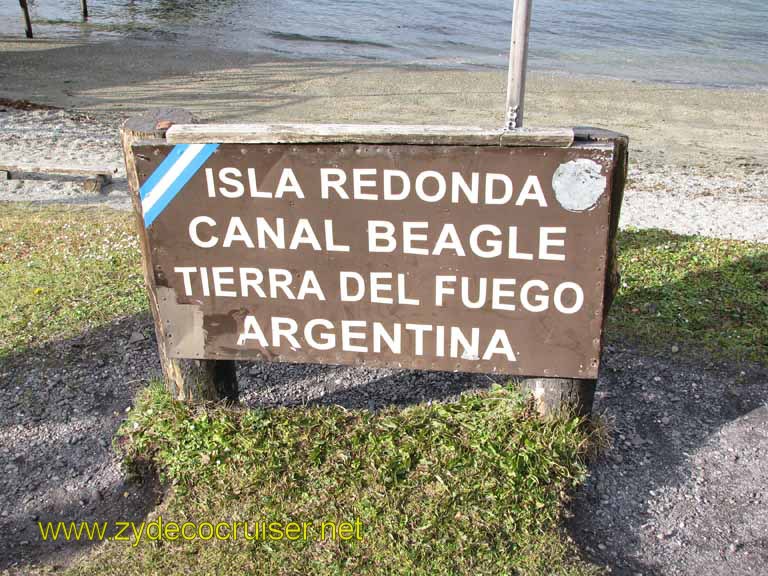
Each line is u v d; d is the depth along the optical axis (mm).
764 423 4527
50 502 3984
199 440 4012
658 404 4672
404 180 3422
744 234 9031
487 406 4203
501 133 3277
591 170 3277
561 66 24578
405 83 20547
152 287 3824
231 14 33062
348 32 30141
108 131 14375
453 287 3582
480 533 3512
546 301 3537
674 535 3752
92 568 3453
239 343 3850
